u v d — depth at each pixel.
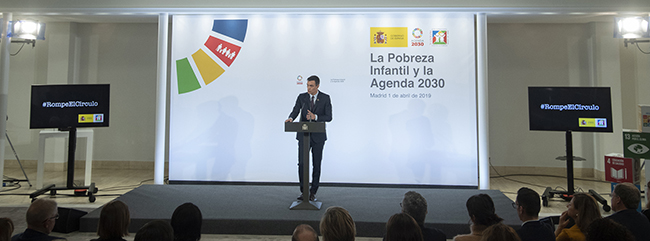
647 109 3.90
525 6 4.93
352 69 5.16
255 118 5.20
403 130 5.12
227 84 5.23
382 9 5.03
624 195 2.27
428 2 5.00
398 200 4.11
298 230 1.62
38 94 4.64
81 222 3.37
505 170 6.57
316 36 5.20
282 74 5.20
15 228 3.47
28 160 6.94
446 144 5.09
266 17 5.24
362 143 5.14
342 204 3.93
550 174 6.48
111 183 5.66
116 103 7.03
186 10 5.12
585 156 6.36
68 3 5.10
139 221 3.39
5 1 5.06
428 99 5.11
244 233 3.36
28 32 5.11
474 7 4.96
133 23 7.03
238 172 5.20
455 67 5.10
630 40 5.29
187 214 1.83
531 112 4.55
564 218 2.43
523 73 6.56
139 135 7.01
